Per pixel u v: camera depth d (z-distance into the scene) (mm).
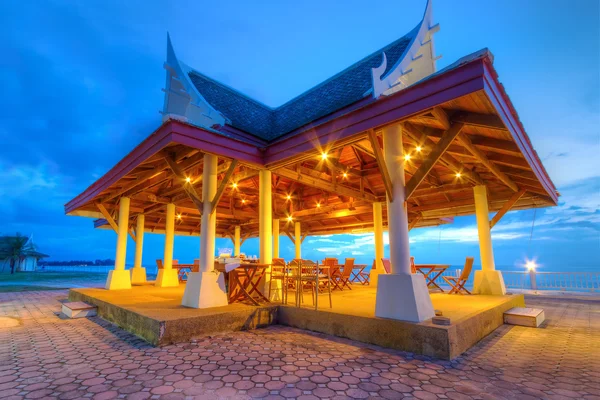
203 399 2406
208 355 3539
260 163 6070
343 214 11062
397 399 2420
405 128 4680
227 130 6793
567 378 2895
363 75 7566
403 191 4367
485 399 2428
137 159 5934
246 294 5473
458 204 8961
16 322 5895
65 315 6645
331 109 6176
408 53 6145
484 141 4898
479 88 3307
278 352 3645
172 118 4777
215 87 9195
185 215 12953
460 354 3594
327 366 3162
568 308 7664
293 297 6391
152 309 4922
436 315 4055
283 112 9320
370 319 4047
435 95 3656
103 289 8914
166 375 2924
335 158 8055
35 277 28938
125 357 3498
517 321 5426
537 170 5820
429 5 7547
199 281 5203
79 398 2438
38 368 3158
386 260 5504
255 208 12875
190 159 6332
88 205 10148
